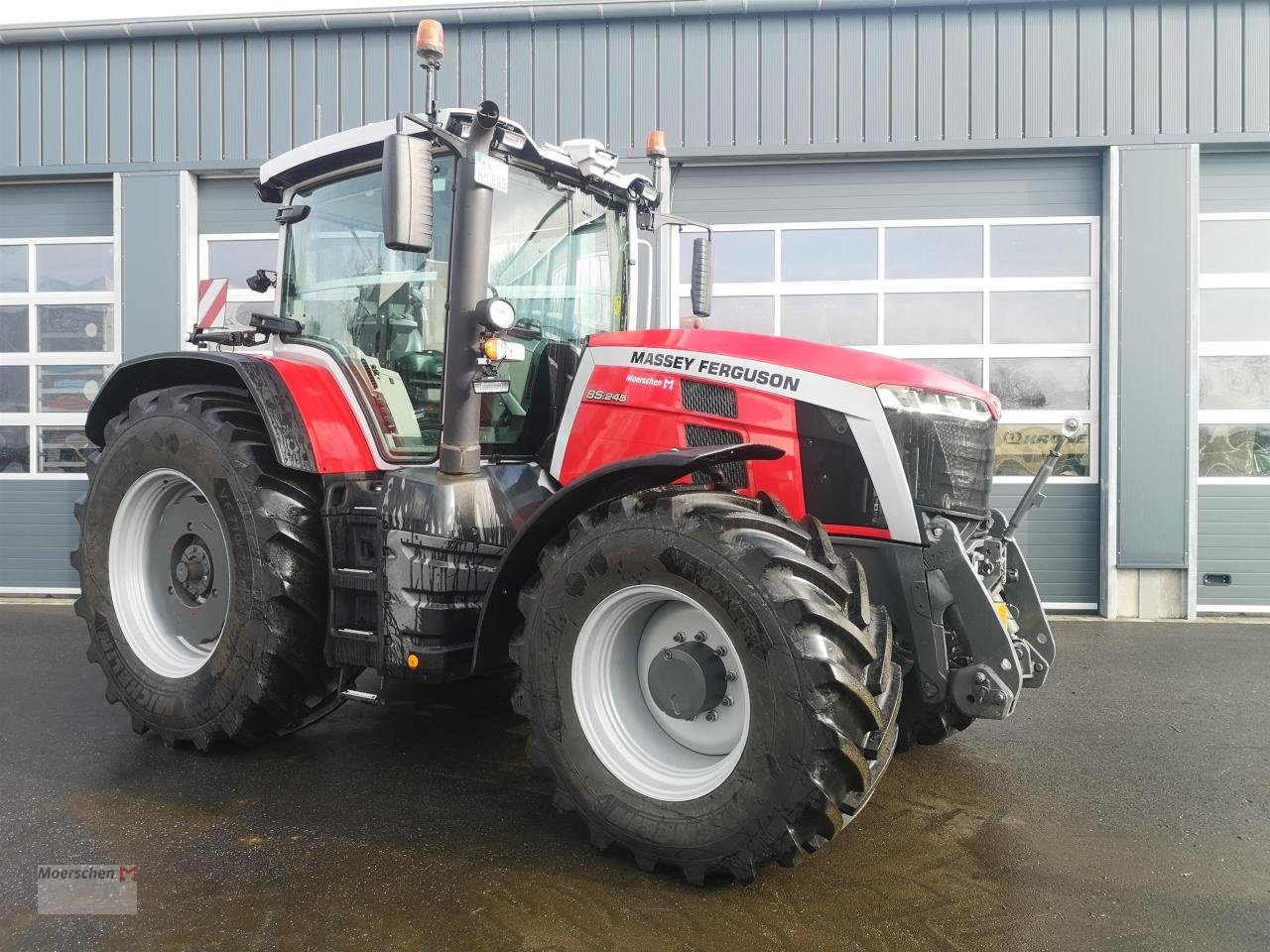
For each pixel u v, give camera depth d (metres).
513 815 2.85
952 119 6.65
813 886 2.39
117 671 3.51
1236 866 2.54
